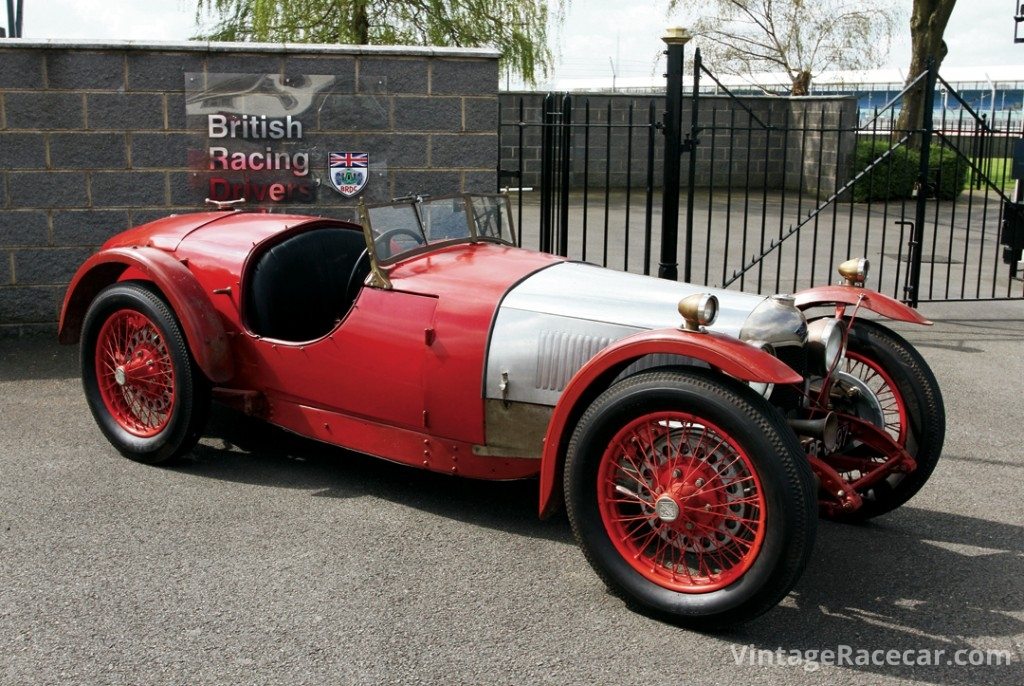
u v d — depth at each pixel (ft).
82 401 17.15
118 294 13.97
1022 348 22.21
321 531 12.15
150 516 12.45
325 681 8.91
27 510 12.55
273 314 13.94
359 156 22.13
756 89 79.61
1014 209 27.04
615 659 9.37
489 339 11.71
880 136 63.36
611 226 43.80
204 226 15.16
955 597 10.75
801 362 11.31
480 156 22.63
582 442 10.16
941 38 61.67
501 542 11.98
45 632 9.64
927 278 31.76
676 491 9.86
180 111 21.11
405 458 12.82
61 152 20.74
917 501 13.56
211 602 10.30
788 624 10.13
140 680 8.86
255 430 15.92
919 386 12.00
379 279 12.57
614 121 60.18
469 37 41.57
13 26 31.83
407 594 10.60
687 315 9.80
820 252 37.24
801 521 9.08
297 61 21.47
